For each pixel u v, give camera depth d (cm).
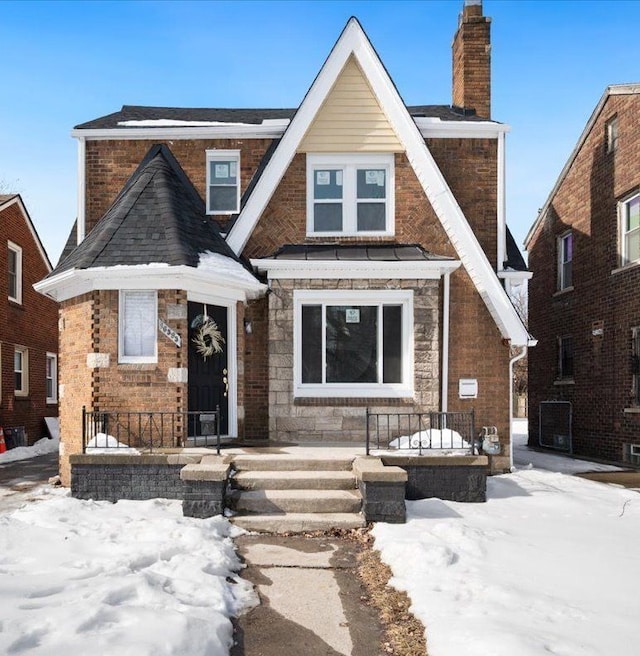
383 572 551
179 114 1398
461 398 1074
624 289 1358
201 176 1198
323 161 1136
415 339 1030
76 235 1242
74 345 960
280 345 1034
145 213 993
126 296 928
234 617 457
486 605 448
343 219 1134
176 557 547
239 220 1088
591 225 1504
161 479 796
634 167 1320
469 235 1086
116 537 615
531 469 1135
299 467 817
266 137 1206
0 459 1468
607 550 595
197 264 912
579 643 381
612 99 1400
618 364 1377
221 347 991
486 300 1076
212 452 845
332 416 1023
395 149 1124
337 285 1040
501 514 743
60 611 394
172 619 398
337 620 455
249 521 691
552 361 1705
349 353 1060
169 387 901
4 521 671
